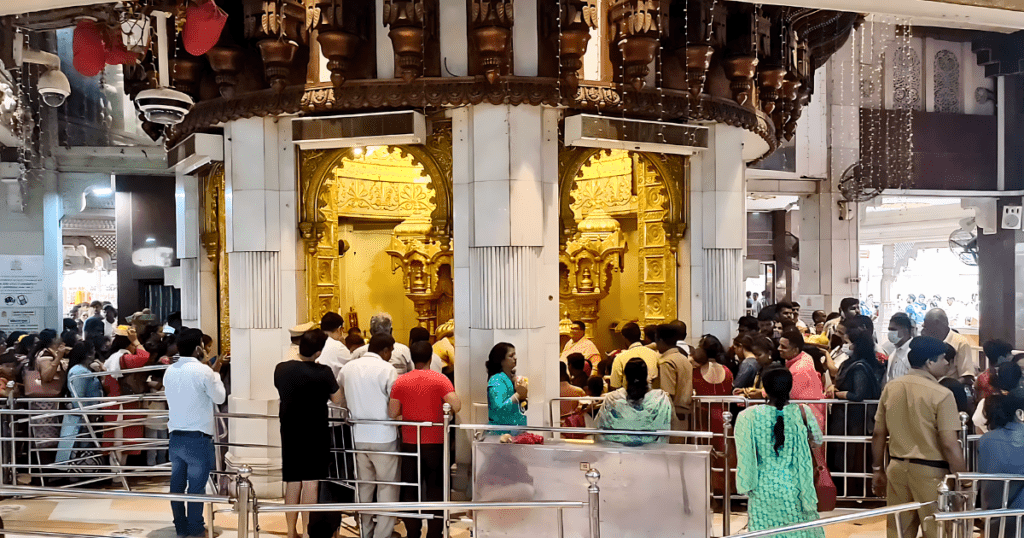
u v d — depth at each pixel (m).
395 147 7.80
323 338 5.99
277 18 6.91
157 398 7.34
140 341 10.52
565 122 7.32
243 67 7.49
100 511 7.09
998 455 4.78
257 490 7.41
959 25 16.80
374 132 7.14
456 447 7.16
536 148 7.10
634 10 6.88
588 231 11.09
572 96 7.00
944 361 5.03
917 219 22.31
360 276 11.09
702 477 5.18
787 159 17.06
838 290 17.72
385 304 11.23
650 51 7.04
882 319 23.34
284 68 7.14
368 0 7.16
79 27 5.47
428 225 10.60
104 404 8.37
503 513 5.48
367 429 6.06
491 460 5.51
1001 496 4.73
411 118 7.05
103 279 23.98
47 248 14.63
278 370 5.91
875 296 24.69
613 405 5.59
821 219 17.77
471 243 7.20
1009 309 18.77
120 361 8.79
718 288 8.52
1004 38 17.62
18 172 14.27
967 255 19.89
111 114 15.23
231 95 7.41
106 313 16.80
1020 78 17.97
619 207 11.19
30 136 14.05
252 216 7.55
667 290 8.90
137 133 15.29
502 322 7.01
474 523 5.53
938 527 4.72
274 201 7.61
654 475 5.23
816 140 17.38
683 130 7.89
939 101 18.19
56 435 8.27
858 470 7.14
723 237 8.50
